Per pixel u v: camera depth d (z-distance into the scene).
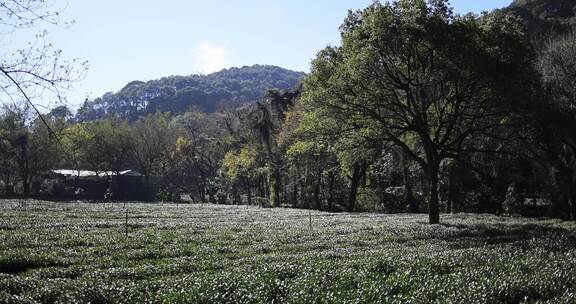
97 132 98.94
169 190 109.38
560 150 43.53
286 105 78.88
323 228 33.12
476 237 26.95
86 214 46.88
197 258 19.97
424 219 41.09
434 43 31.53
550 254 16.81
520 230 30.77
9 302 11.54
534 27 61.38
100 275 15.43
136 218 44.25
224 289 12.05
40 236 26.27
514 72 32.84
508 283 11.98
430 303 10.59
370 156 42.62
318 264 15.84
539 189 51.88
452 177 55.53
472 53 31.42
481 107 34.91
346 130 36.75
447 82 35.06
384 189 69.31
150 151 104.38
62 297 11.92
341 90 34.31
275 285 12.28
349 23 37.25
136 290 12.37
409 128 35.69
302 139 62.84
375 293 11.45
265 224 37.66
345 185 77.00
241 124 94.81
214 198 106.62
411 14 33.22
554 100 37.31
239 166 85.00
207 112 185.75
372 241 25.09
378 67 34.00
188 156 108.06
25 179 91.56
